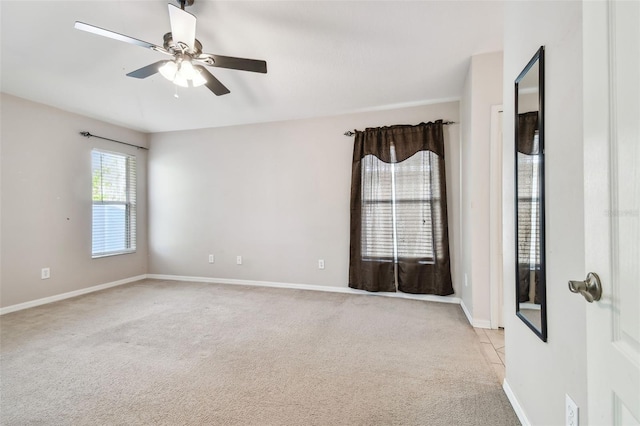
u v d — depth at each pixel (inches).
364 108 150.4
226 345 96.0
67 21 80.8
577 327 40.0
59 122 147.7
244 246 177.0
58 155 147.3
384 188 148.6
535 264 52.9
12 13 77.2
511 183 64.5
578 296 39.8
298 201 167.2
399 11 78.5
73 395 69.8
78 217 155.9
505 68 67.9
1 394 70.3
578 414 39.7
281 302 140.9
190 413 63.6
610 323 25.3
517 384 62.1
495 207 105.8
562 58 43.6
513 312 64.3
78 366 82.9
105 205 170.2
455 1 74.9
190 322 116.0
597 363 27.2
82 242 157.5
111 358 87.4
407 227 145.2
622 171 23.5
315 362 84.9
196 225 185.8
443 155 139.9
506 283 67.9
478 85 103.5
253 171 175.2
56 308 133.2
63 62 102.7
